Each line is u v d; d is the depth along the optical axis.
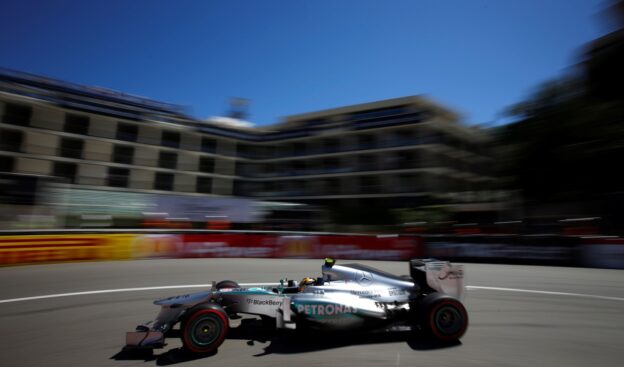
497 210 23.12
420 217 24.00
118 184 31.27
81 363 4.07
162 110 33.88
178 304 4.62
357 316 4.46
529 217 19.09
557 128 19.47
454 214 24.42
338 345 4.38
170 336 4.83
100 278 9.14
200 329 4.20
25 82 27.80
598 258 10.60
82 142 30.19
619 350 4.23
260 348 4.33
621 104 18.02
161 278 9.23
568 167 18.77
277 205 25.34
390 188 30.89
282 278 9.36
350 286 4.79
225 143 37.19
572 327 5.09
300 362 3.93
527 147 20.84
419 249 12.96
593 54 20.92
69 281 8.75
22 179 17.42
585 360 3.95
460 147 33.41
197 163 35.34
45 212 17.31
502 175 22.73
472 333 4.80
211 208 23.31
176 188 33.97
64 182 19.50
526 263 11.51
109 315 5.97
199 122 35.47
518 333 4.81
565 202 18.88
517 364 3.85
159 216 21.55
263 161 38.03
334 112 35.62
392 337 4.61
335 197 32.84
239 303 4.76
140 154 32.62
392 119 31.78
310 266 11.48
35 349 4.50
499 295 7.07
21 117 27.91
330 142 35.38
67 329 5.27
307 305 4.36
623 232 14.45
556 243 11.21
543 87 21.00
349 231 22.12
